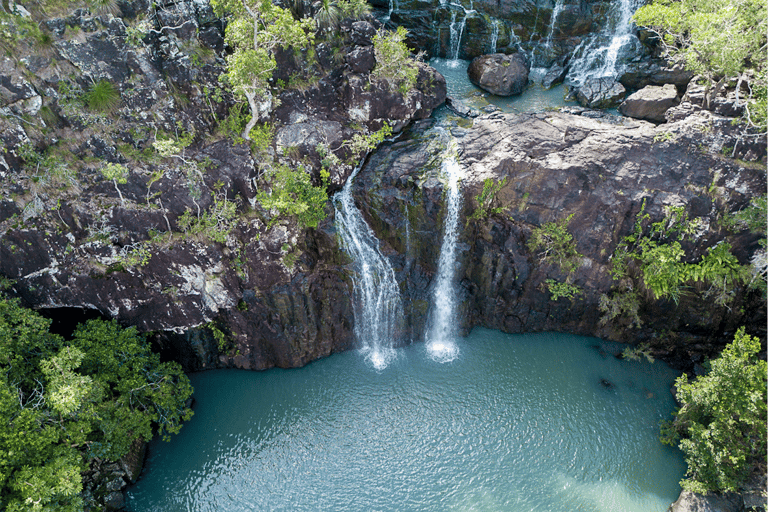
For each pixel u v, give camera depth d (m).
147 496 29.08
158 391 30.09
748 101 32.69
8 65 26.08
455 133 37.53
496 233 34.44
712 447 26.58
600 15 44.50
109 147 28.75
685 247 32.69
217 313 32.59
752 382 25.62
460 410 33.34
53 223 27.42
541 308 36.84
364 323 36.31
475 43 47.41
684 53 36.41
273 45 30.72
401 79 37.44
